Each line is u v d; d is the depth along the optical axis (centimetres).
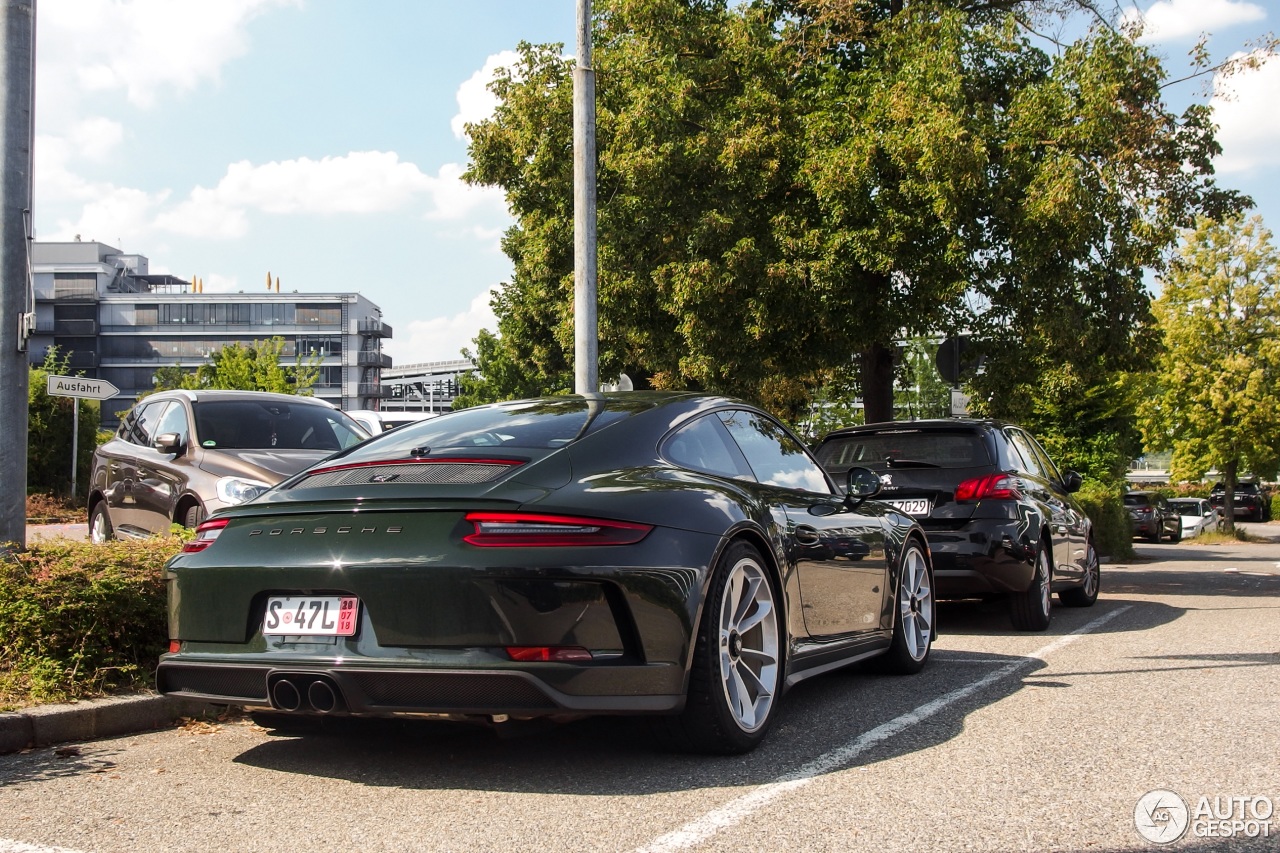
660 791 374
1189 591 1230
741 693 428
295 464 835
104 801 373
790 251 1340
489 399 4400
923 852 307
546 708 360
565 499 381
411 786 387
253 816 353
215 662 397
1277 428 3772
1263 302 3825
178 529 643
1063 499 965
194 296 10931
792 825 333
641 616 378
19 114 600
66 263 10919
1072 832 324
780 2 1580
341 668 369
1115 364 1346
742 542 438
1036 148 1280
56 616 514
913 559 641
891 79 1338
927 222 1283
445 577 364
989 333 1352
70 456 2809
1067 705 520
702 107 1413
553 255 1533
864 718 498
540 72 1543
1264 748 427
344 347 11050
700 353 1395
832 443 883
